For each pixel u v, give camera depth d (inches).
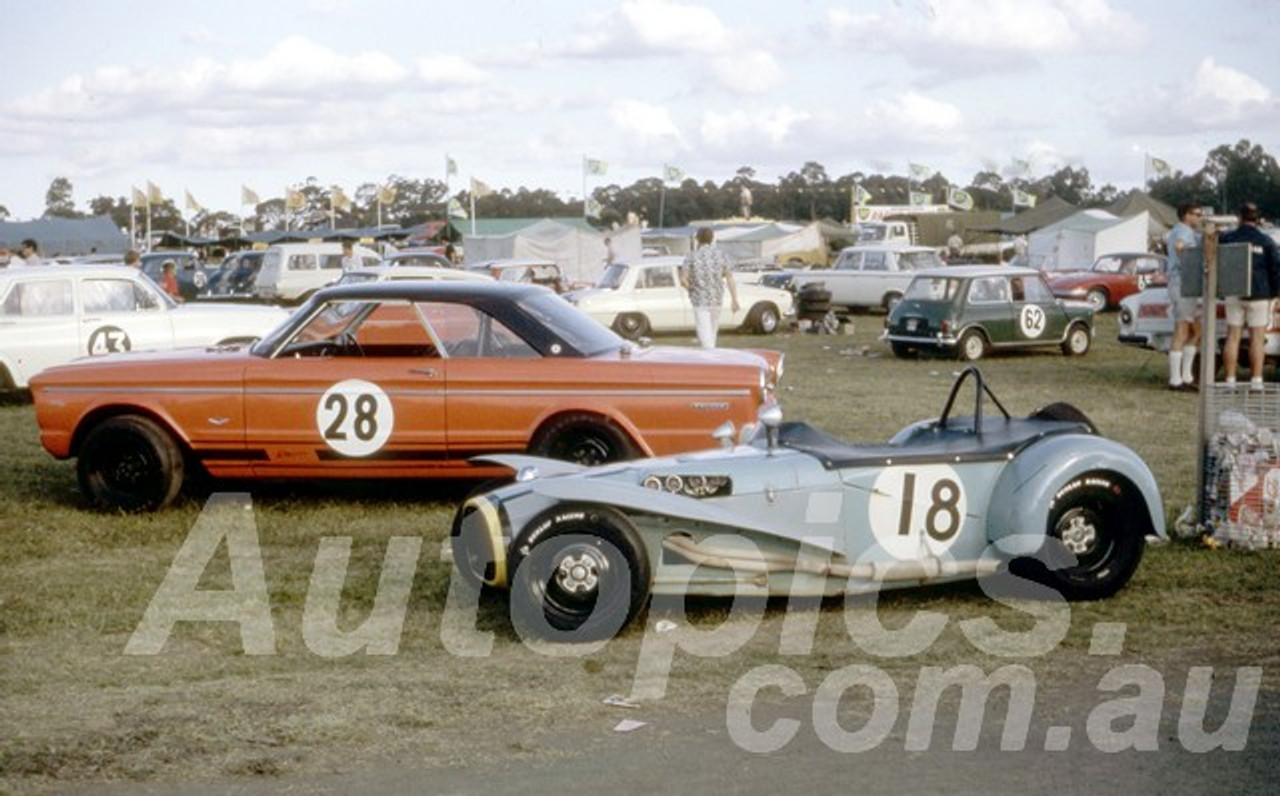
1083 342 863.1
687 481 256.5
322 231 2741.1
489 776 183.2
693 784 180.1
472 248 1793.8
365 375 352.5
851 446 271.0
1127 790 177.3
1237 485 308.8
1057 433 276.1
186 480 394.0
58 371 361.4
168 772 184.9
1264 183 3508.9
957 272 839.7
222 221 4793.3
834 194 4852.4
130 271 597.9
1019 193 2434.8
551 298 374.9
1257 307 543.2
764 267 1715.1
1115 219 1792.6
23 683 224.5
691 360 357.4
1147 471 271.7
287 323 362.3
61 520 352.5
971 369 277.4
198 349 385.7
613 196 4852.4
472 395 350.9
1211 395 316.8
